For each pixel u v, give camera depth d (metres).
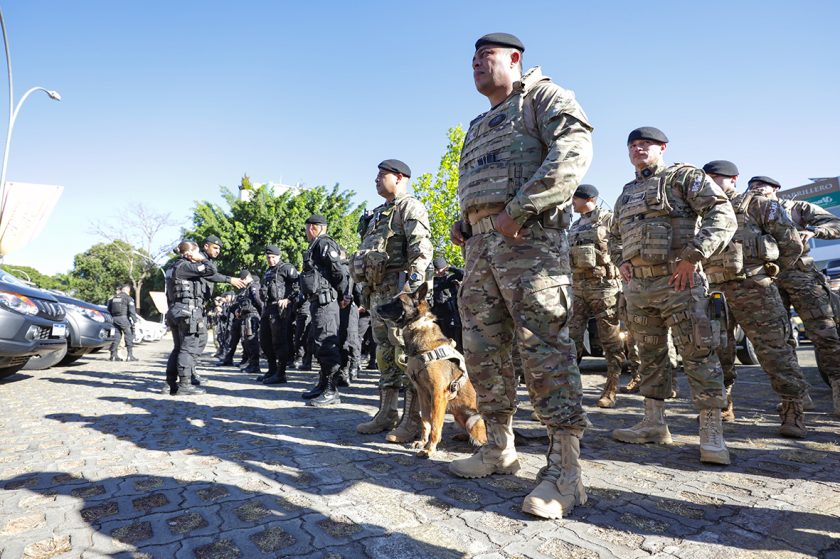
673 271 3.04
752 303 3.54
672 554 1.72
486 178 2.39
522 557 1.71
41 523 2.00
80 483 2.50
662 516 2.05
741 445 3.21
